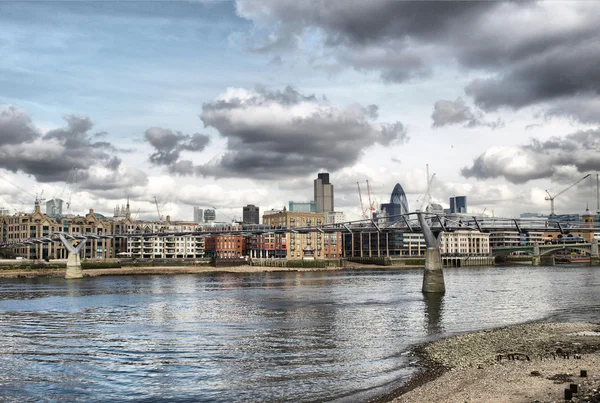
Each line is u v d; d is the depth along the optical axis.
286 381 49.16
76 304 121.31
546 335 69.31
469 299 125.31
